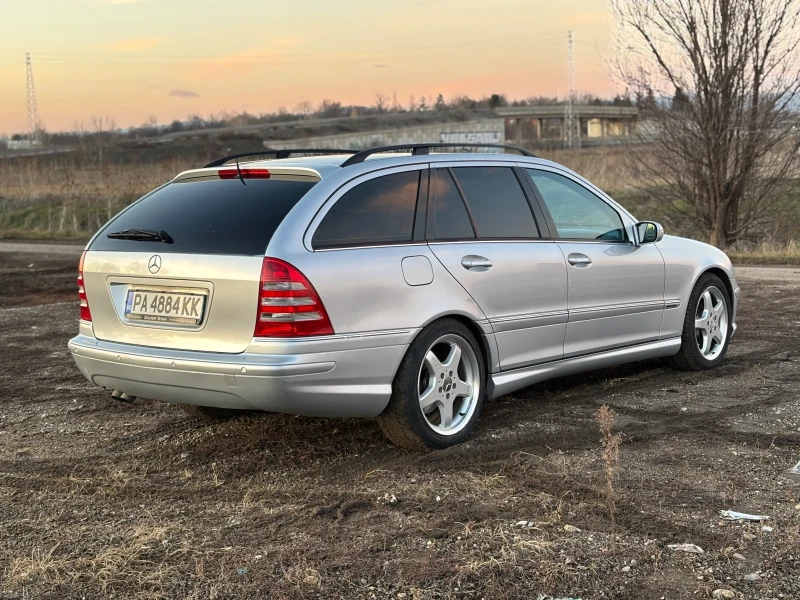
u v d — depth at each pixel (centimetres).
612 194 2567
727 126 1900
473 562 321
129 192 3603
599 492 395
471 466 439
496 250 504
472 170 516
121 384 465
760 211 1988
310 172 451
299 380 414
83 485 432
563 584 304
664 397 579
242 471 448
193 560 334
